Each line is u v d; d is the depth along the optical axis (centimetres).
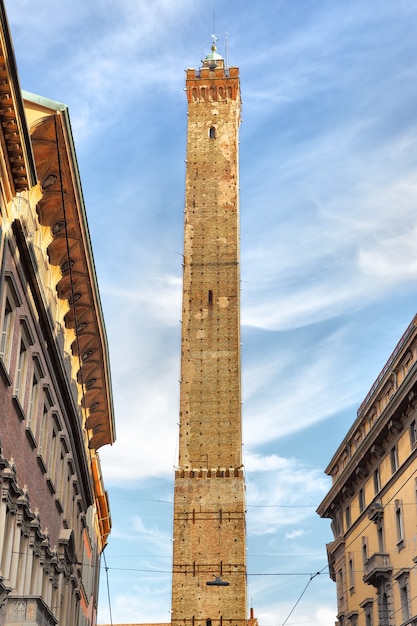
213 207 9756
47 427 3997
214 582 6794
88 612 6800
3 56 2603
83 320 4878
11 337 3159
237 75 10256
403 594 4975
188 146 10044
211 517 8438
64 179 3775
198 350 9131
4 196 2958
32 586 3666
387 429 5291
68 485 4750
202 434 8788
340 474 6450
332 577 6988
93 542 7200
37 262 3619
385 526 5369
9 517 3167
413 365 4775
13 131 2844
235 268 9462
